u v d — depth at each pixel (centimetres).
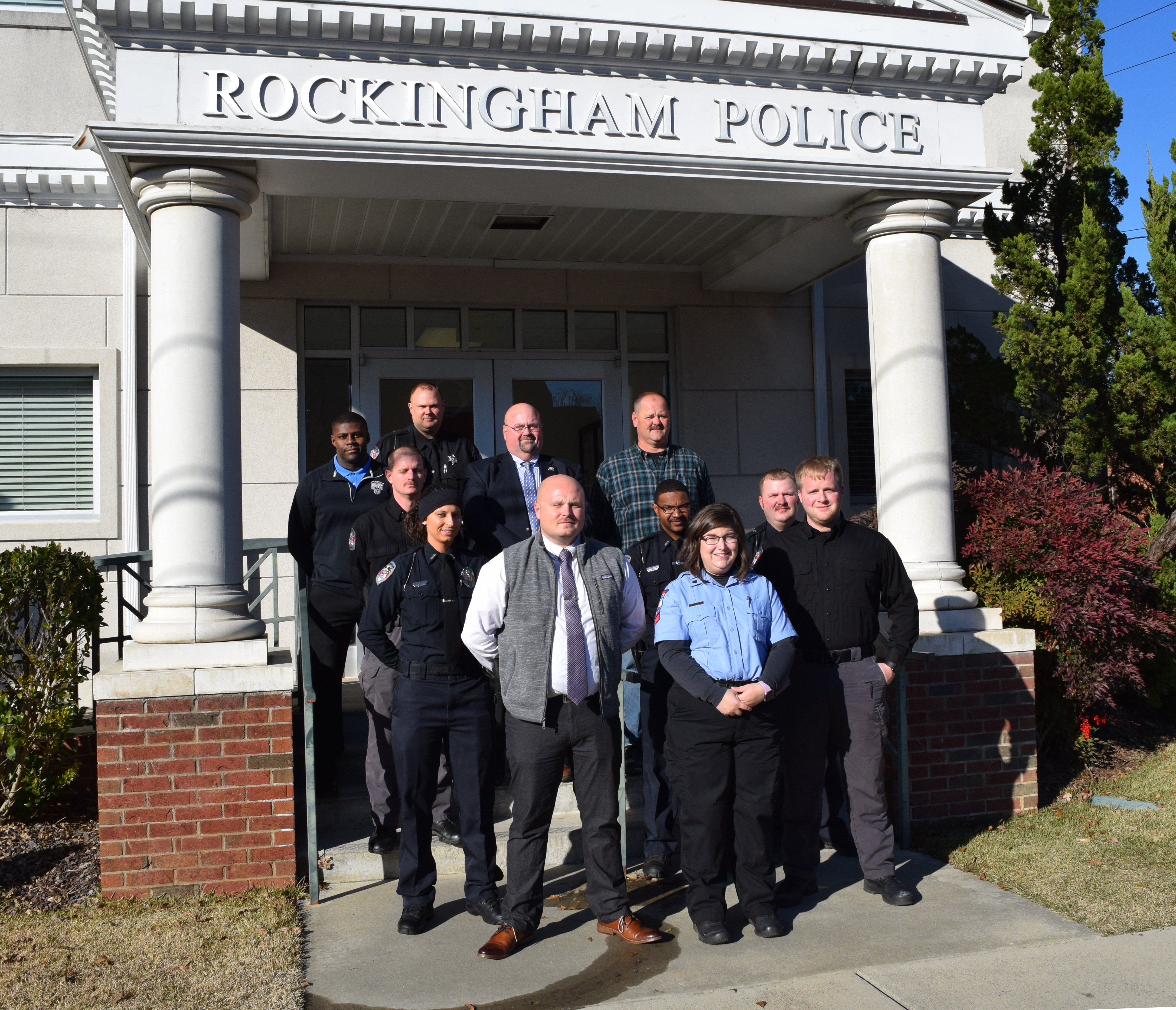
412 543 462
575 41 527
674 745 429
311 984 385
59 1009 359
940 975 382
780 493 464
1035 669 640
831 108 577
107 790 462
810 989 372
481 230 721
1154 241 764
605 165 539
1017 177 949
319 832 532
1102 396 782
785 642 425
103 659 707
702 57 550
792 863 457
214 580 484
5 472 761
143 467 761
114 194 757
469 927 439
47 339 754
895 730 571
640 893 478
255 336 757
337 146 501
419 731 428
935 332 592
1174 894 459
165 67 487
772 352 853
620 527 539
